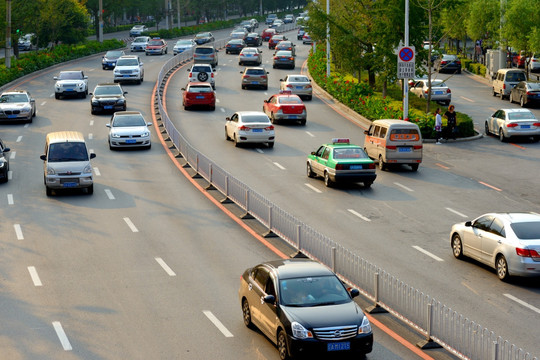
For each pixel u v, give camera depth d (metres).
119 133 47.53
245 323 20.83
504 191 38.47
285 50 94.94
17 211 34.19
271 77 83.81
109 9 148.62
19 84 76.19
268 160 45.66
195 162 42.56
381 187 39.25
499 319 21.42
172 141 49.97
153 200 36.41
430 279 25.09
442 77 89.25
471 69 93.38
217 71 88.50
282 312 17.89
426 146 50.25
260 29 172.12
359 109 60.84
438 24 62.12
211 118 59.41
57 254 28.06
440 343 19.02
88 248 28.84
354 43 68.88
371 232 31.05
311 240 26.75
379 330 20.52
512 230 24.78
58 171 36.44
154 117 58.84
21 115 55.22
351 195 37.50
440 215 33.91
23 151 47.06
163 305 22.64
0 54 114.56
